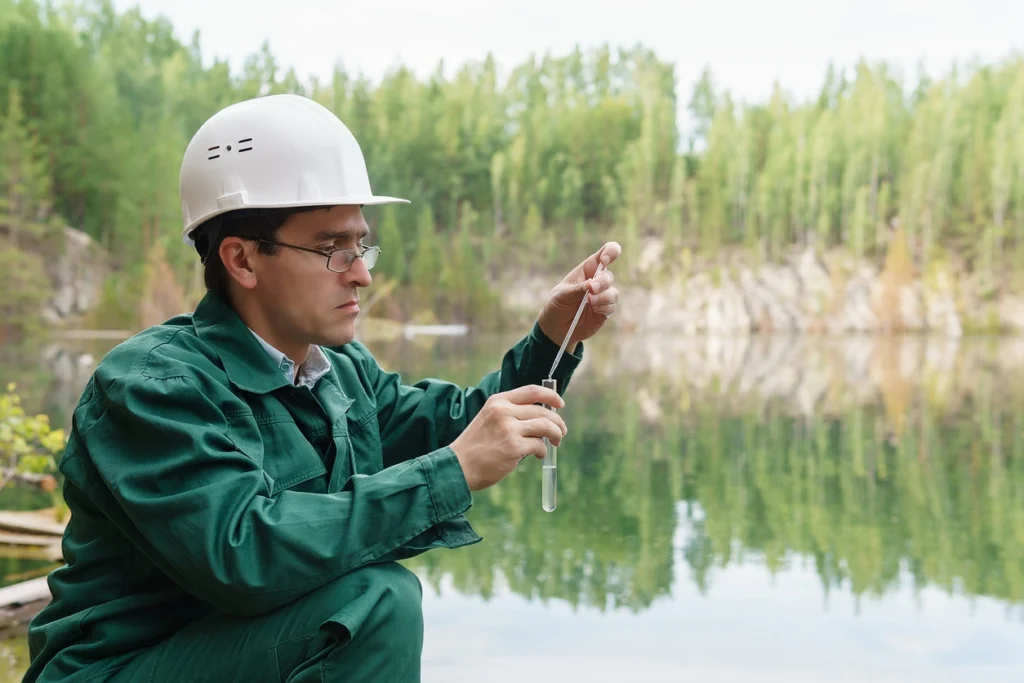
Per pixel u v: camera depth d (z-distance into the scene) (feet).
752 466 21.25
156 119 96.58
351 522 3.29
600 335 106.83
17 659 7.06
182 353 3.58
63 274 81.15
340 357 4.26
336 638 3.22
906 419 29.94
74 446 3.60
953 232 109.81
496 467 3.45
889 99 119.24
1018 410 32.12
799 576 11.75
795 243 113.09
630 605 10.19
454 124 115.24
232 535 3.22
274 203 3.61
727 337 102.06
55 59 88.22
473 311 106.42
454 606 10.14
